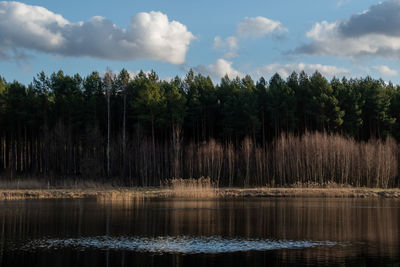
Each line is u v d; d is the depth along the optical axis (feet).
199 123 278.87
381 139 246.27
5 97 248.11
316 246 65.46
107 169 236.22
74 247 63.98
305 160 232.73
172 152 242.37
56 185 203.10
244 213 108.17
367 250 62.23
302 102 272.51
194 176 243.19
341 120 238.89
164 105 243.81
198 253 60.08
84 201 141.79
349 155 219.82
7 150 276.62
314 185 202.28
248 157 227.61
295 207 123.24
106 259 56.08
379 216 102.01
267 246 65.26
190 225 87.15
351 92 254.27
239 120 250.16
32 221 92.22
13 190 175.94
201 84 307.99
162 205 129.29
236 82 327.26
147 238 71.87
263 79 317.83
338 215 103.96
